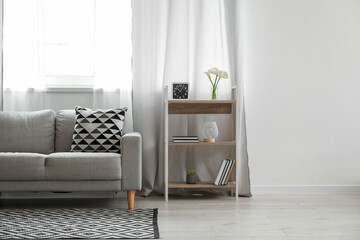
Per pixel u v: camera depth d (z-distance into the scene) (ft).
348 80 13.15
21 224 8.80
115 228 8.51
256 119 12.96
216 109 12.42
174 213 10.09
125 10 12.53
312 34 13.06
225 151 12.77
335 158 13.12
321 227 8.79
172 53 12.46
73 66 12.86
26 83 12.32
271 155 13.00
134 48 12.32
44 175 9.86
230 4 12.46
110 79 12.52
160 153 12.44
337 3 13.10
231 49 12.43
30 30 12.31
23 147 11.38
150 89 12.32
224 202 11.48
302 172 13.06
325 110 13.10
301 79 13.05
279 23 12.99
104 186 10.11
